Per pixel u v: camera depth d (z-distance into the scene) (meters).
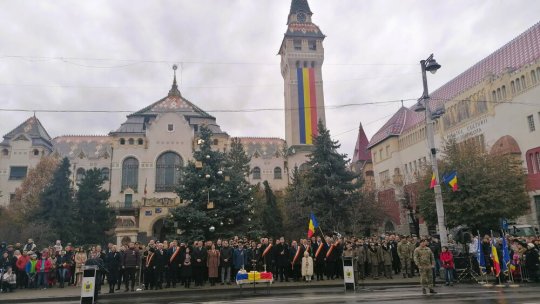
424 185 31.59
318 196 36.28
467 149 31.30
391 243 23.33
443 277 20.17
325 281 19.88
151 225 53.59
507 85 39.62
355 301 12.66
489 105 42.03
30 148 63.81
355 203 36.81
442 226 20.45
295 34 85.06
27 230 38.19
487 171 27.72
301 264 20.36
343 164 37.19
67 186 44.38
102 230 45.88
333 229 34.94
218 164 29.70
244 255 20.25
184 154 60.75
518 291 14.48
